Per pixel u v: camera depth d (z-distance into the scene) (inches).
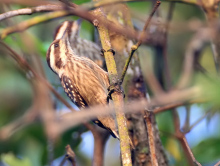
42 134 435.8
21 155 449.4
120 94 264.5
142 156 363.6
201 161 382.9
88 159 470.6
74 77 374.3
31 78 390.6
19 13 283.1
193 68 388.8
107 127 352.8
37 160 447.2
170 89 388.8
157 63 421.4
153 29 386.9
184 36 473.4
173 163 420.8
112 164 494.9
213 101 153.4
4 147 447.2
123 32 238.8
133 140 365.1
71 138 436.5
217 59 330.0
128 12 350.9
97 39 452.4
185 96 171.9
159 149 370.9
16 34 391.5
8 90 494.9
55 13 286.4
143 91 365.7
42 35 481.1
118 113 253.8
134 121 365.1
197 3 331.6
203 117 354.0
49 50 401.4
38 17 291.4
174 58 483.5
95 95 365.1
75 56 389.7
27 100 497.7
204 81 160.9
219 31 191.0
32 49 389.7
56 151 430.0
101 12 285.7
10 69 489.4
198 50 400.2
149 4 434.9
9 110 497.7
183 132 355.9
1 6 352.5
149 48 441.7
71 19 456.1
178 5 481.4
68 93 385.4
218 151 383.6
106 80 363.9
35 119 404.8
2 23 391.5
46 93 385.4
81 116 210.4
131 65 366.9
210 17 331.6
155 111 368.2
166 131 423.5
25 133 442.6
